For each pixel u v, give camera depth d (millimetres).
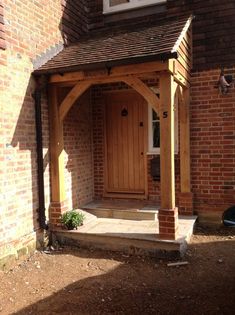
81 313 3949
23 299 4297
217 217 6996
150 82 7371
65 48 6949
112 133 8062
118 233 5926
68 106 6152
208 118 6953
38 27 6066
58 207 6234
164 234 5602
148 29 6738
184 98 6918
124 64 5297
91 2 8062
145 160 7738
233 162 6820
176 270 5078
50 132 6242
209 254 5609
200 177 7105
